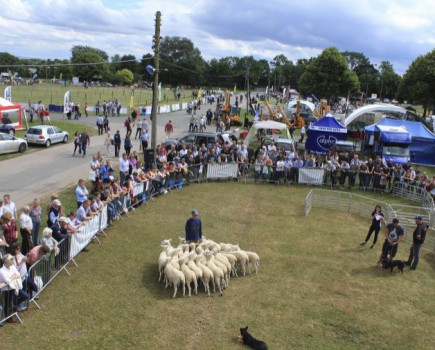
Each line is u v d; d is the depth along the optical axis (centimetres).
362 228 1823
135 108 5756
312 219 1889
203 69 14725
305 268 1359
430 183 2230
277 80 15975
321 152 3269
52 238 1124
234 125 4906
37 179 2153
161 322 992
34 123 3947
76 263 1266
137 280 1191
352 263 1428
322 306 1122
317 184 2509
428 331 1036
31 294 1018
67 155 2772
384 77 14088
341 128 3250
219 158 2494
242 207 1984
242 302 1115
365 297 1190
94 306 1038
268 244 1543
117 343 902
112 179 1831
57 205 1309
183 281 1105
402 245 1680
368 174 2448
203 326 989
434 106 6844
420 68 6153
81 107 5566
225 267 1178
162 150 2400
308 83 7869
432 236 1750
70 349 870
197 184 2381
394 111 4253
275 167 2477
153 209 1855
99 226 1460
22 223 1227
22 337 894
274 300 1136
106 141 2836
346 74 7556
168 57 14838
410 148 3419
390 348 958
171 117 5303
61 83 11594
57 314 990
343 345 956
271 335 973
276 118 4150
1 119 3428
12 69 15575
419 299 1201
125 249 1399
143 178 1925
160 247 1434
